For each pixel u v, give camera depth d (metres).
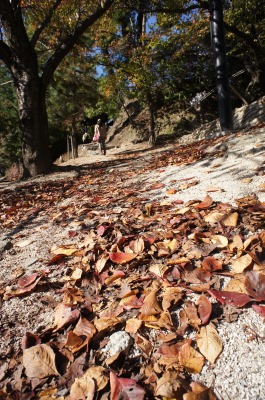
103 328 1.53
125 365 1.35
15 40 7.32
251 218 2.30
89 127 24.56
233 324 1.46
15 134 20.58
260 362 1.27
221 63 7.76
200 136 11.53
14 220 3.93
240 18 12.17
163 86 15.24
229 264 1.90
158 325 1.50
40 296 1.96
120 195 3.99
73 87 14.24
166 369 1.28
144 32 14.07
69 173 7.37
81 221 3.17
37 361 1.39
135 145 15.78
